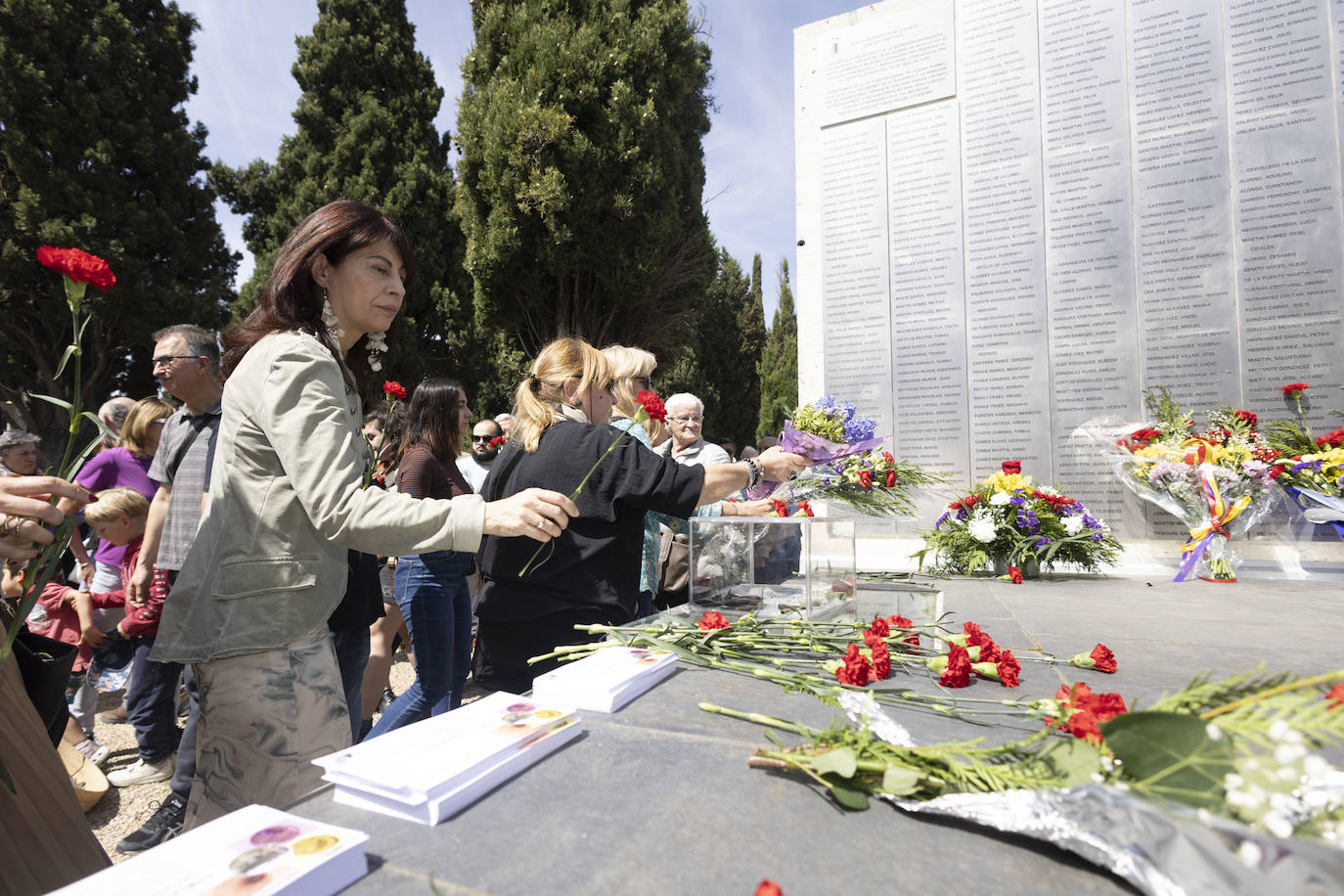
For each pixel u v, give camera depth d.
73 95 13.15
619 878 0.69
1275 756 0.58
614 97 9.54
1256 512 3.73
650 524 2.29
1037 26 4.54
